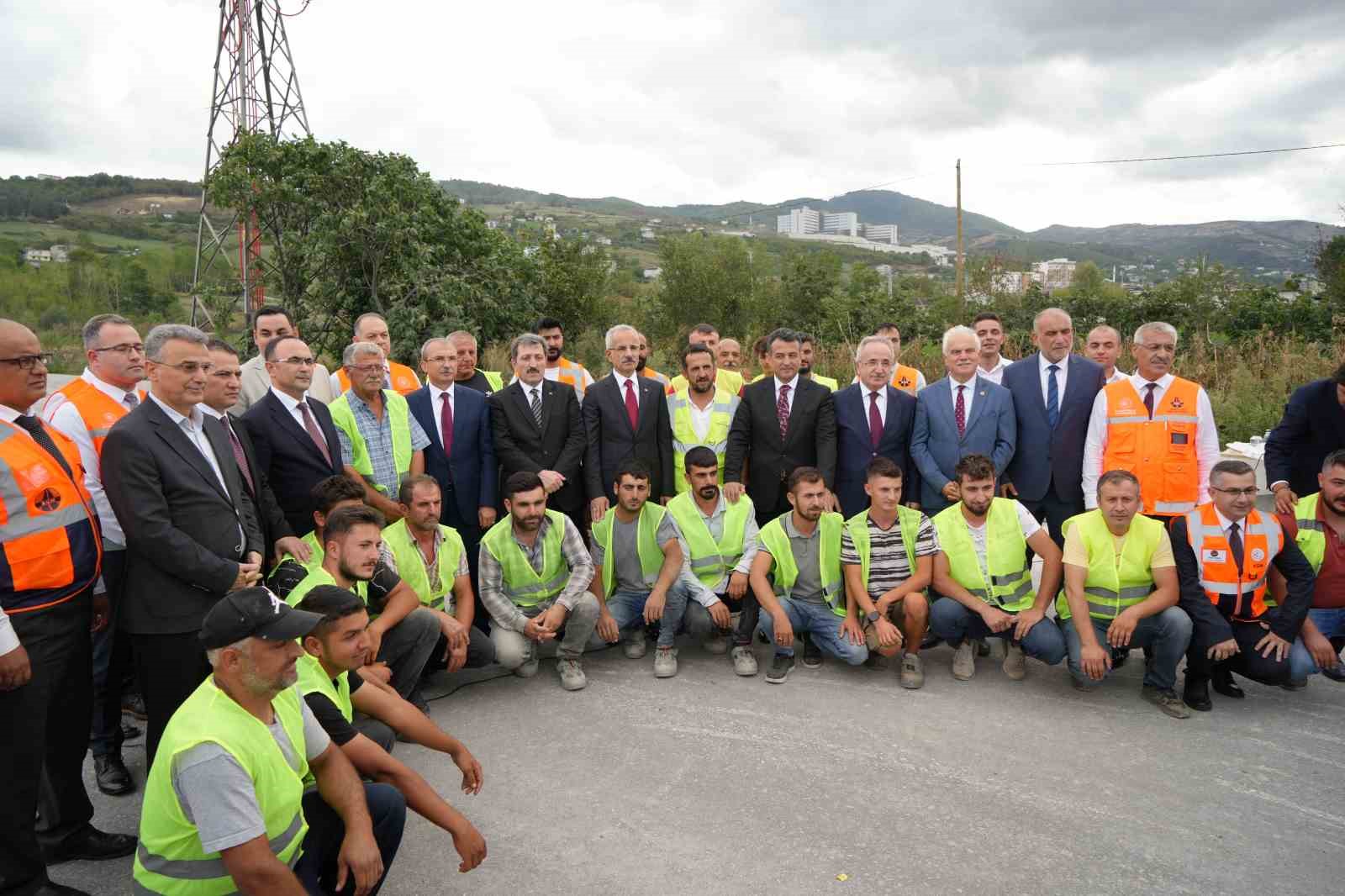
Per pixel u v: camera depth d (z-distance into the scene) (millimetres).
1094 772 3707
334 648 2660
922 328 21172
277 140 17359
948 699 4516
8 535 2846
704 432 5887
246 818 2143
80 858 3148
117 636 3691
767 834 3250
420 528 4422
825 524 4926
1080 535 4508
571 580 4754
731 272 31922
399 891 2930
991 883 2938
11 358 2875
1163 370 5137
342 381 6125
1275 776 3668
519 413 5660
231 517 3490
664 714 4348
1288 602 4266
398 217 16719
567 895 2904
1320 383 4906
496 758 3891
